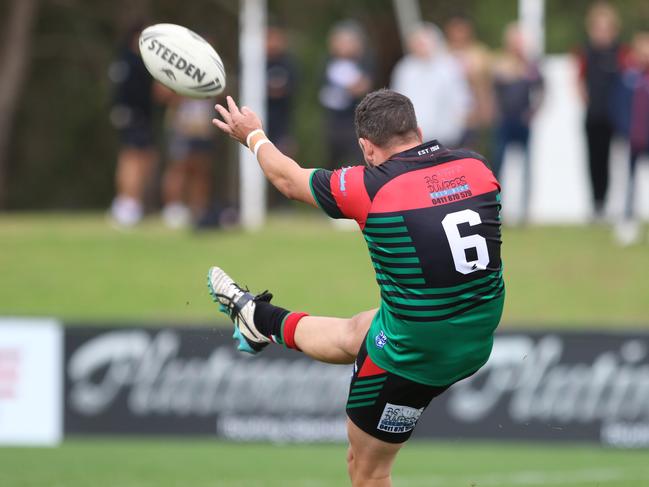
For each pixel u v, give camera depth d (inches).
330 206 737.0
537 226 1907.0
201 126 1862.7
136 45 1787.6
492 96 1875.0
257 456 1288.1
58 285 1620.3
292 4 3221.0
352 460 797.2
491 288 732.7
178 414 1332.4
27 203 3427.7
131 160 1845.5
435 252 716.7
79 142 3393.2
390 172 727.1
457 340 732.7
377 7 3245.6
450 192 725.9
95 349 1333.7
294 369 1327.5
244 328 817.5
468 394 1328.7
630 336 1306.6
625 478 1178.0
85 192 3425.2
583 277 1657.2
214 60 802.2
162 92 1823.3
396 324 735.1
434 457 1289.4
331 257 1721.2
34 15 3208.7
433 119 1763.0
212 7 3223.4
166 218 1950.1
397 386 749.3
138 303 1577.3
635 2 3122.5
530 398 1318.9
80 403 1332.4
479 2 3171.8
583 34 3110.2
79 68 3321.9
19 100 3334.2
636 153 1755.7
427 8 3245.6
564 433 1314.0
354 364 793.6
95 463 1242.6
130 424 1333.7
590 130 1857.8
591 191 1907.0
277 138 1893.5
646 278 1647.4
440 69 1763.0
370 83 1833.2
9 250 1743.4
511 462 1262.3
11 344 1330.0
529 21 1969.7
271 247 1761.8
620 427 1307.8
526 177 1854.1
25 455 1282.0
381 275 740.0
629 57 1822.1
